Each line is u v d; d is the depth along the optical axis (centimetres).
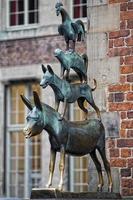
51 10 2127
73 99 700
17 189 2130
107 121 805
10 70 2178
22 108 2155
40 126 664
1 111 2170
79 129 693
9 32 2192
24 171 2127
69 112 2036
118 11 813
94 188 802
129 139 793
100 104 812
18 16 2192
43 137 2073
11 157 2152
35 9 2170
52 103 2036
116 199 712
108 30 818
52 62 2098
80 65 713
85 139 696
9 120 2167
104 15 821
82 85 711
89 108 813
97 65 820
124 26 809
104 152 722
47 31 2122
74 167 2042
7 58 2186
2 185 2138
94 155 723
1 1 2233
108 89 810
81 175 2030
